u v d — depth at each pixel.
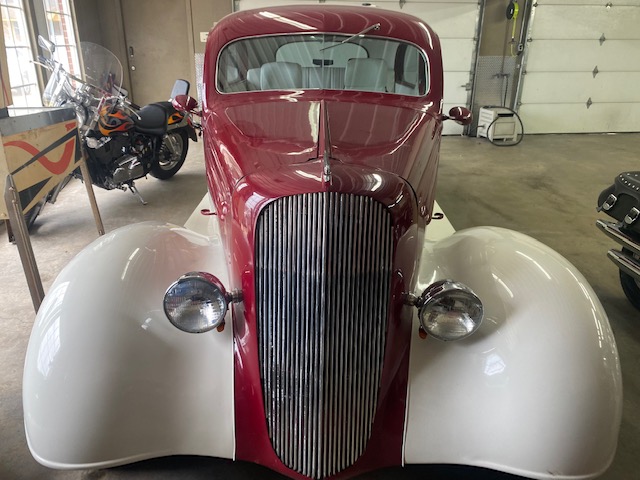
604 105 9.14
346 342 1.27
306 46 2.20
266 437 1.36
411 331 1.44
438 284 1.32
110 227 4.02
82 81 3.99
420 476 1.62
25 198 2.55
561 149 7.58
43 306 1.35
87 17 7.44
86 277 1.39
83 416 1.23
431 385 1.37
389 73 2.24
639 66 8.95
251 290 1.31
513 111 8.34
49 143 2.81
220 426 1.35
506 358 1.31
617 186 2.57
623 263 2.54
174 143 5.27
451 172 6.05
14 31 5.01
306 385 1.29
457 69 8.70
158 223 1.75
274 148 1.54
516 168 6.29
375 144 1.57
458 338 1.31
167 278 1.48
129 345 1.30
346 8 2.36
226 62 2.18
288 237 1.22
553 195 5.08
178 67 8.37
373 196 1.22
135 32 8.13
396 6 8.23
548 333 1.30
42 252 3.50
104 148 4.15
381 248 1.25
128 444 1.26
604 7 8.52
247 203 1.29
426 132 1.84
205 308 1.29
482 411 1.31
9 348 2.38
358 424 1.34
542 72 8.81
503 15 8.49
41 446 1.24
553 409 1.23
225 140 1.69
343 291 1.23
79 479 1.64
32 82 5.38
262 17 2.26
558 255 1.55
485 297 1.42
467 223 4.21
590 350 1.28
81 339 1.27
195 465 1.54
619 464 1.76
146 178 5.29
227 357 1.41
